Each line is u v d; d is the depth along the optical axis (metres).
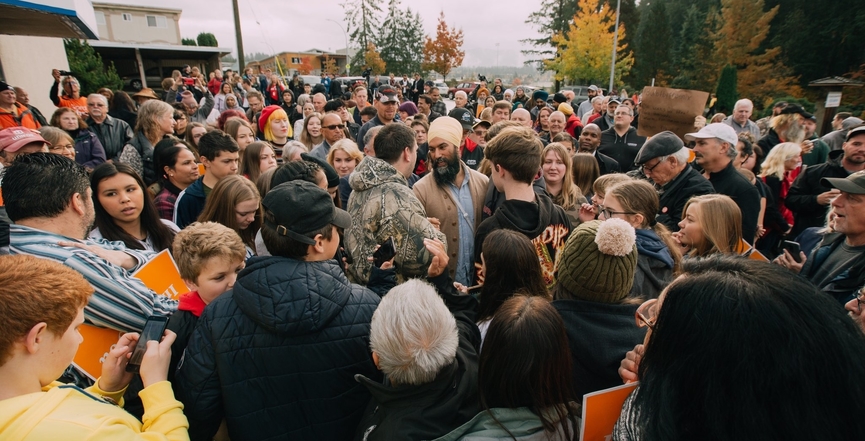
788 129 5.69
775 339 0.71
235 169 3.10
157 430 1.18
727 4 27.70
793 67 25.53
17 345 0.97
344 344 1.44
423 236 2.11
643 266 1.96
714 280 0.81
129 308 1.54
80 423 0.96
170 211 3.20
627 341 1.46
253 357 1.37
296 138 7.39
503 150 2.23
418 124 5.40
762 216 3.97
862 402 0.69
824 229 2.66
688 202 2.49
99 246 1.78
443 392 1.30
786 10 27.48
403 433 1.21
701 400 0.77
